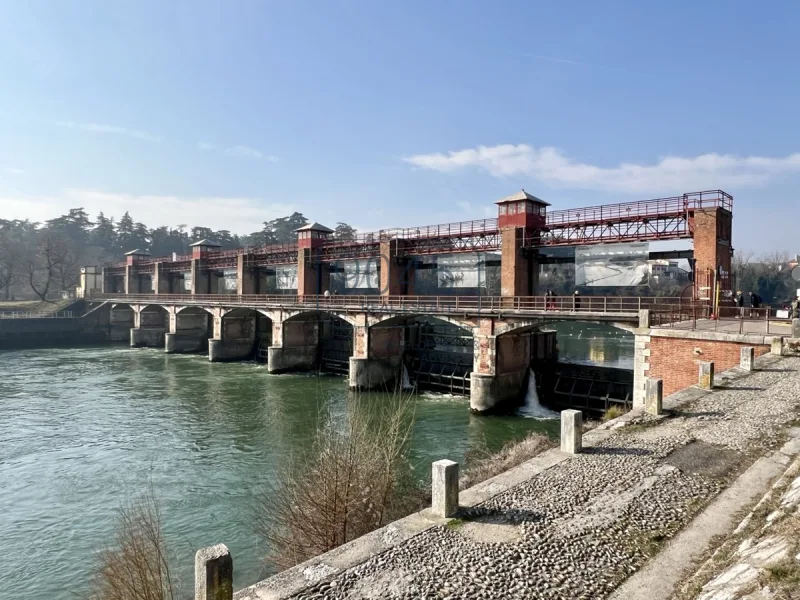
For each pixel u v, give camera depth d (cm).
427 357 4991
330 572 809
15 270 11112
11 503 2253
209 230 15662
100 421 3566
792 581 611
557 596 744
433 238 4784
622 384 3669
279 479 2317
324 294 5566
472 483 1856
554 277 4409
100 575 1522
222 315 6347
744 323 2973
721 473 1152
